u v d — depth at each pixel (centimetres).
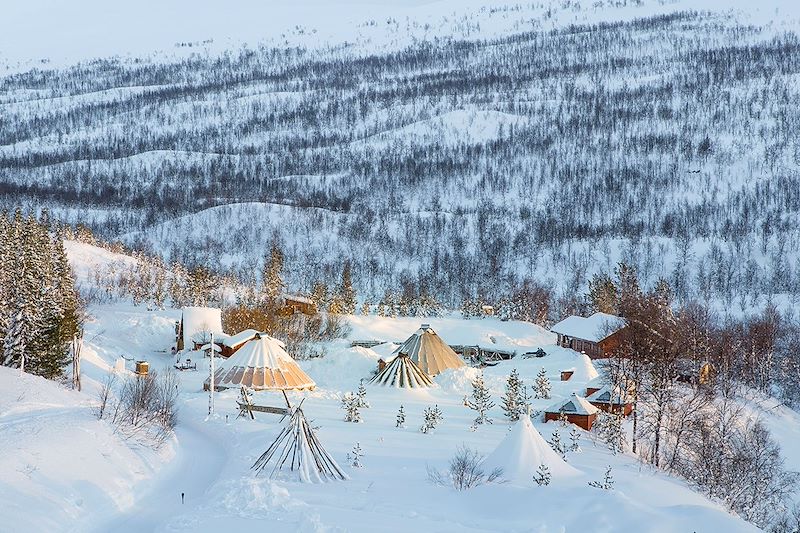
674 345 4803
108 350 7969
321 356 7988
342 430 4097
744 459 4206
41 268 6000
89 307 10244
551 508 2419
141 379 4812
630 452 4353
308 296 12250
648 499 2758
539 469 2931
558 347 9238
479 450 3625
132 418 3547
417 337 7194
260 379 5459
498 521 2388
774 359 8688
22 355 5294
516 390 5019
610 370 5216
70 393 4469
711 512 2333
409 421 4588
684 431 4650
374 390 5959
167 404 3975
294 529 2244
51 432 3067
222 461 3419
